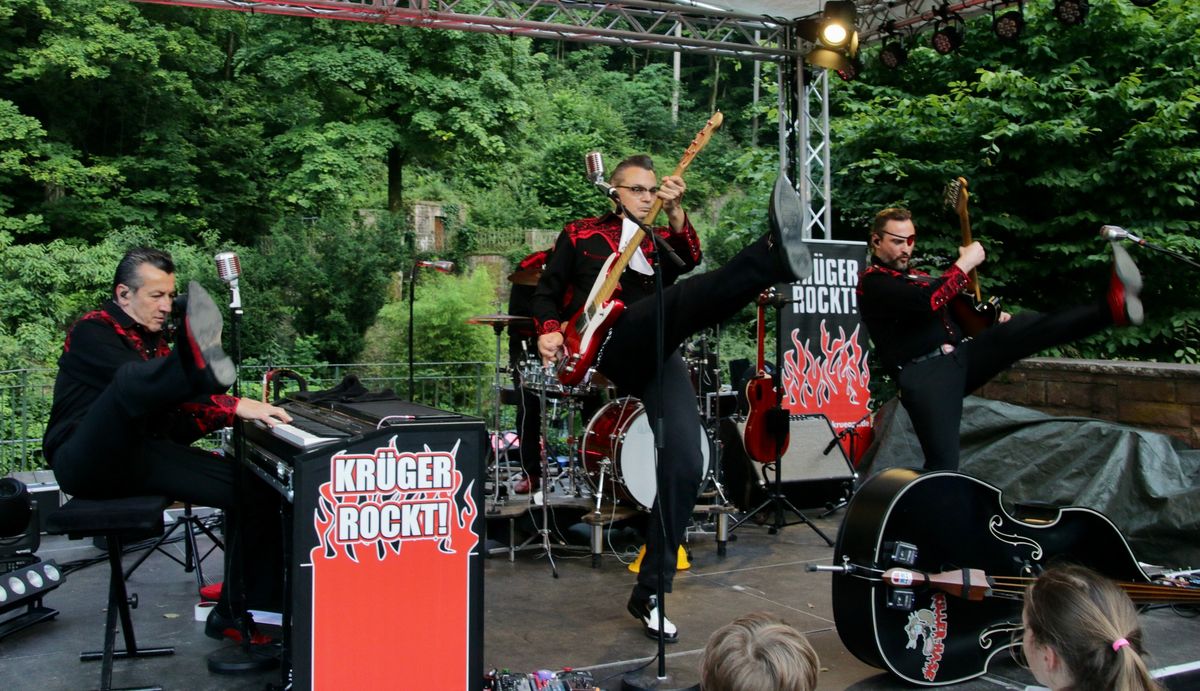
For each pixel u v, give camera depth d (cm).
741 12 704
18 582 358
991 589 292
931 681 301
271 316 1241
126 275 312
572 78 3094
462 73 1567
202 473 314
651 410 337
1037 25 880
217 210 1557
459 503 254
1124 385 550
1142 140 802
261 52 1531
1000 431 539
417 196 2077
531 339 527
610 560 466
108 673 284
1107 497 468
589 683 291
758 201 978
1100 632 150
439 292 1198
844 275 664
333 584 243
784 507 533
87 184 1431
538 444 522
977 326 386
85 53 1385
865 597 292
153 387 261
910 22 723
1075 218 845
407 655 250
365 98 1574
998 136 824
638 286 358
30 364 1134
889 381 918
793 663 154
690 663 322
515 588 416
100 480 287
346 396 348
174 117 1550
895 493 292
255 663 313
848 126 892
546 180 2425
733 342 1198
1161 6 872
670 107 3225
